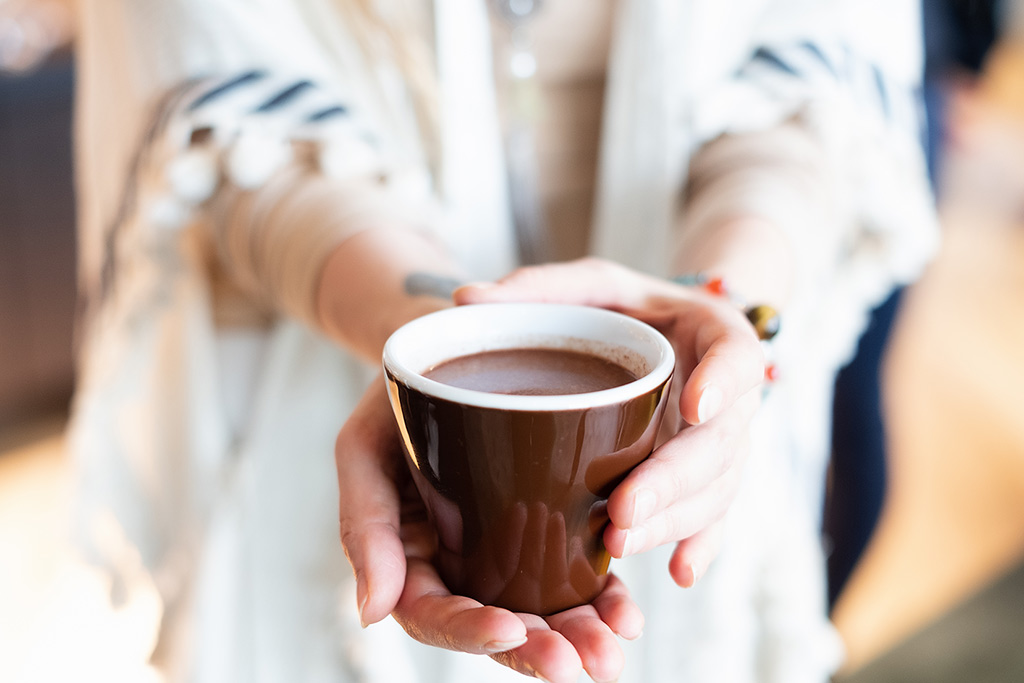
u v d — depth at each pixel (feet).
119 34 2.24
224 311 2.40
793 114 2.31
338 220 1.95
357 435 1.56
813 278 2.22
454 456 1.40
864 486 3.63
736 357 1.47
